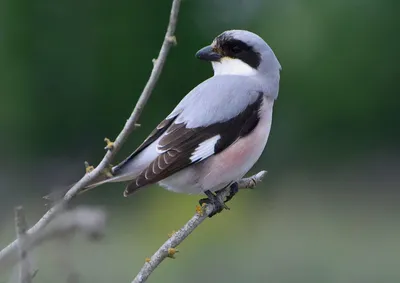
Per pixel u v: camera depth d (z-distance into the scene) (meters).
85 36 21.28
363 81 21.73
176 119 5.70
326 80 21.77
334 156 21.08
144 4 21.48
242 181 5.82
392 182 18.16
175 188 5.67
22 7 20.94
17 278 3.30
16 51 20.86
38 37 21.02
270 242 11.46
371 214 14.45
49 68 20.95
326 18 22.28
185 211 11.76
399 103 21.67
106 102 21.16
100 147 20.72
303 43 22.17
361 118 21.59
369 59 21.70
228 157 5.58
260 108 5.78
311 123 21.48
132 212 13.09
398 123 21.38
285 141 20.94
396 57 21.56
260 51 6.05
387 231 12.73
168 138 5.55
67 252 3.38
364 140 21.59
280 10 22.36
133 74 21.34
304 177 19.28
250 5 22.14
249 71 6.04
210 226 11.19
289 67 21.89
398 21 22.00
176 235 4.25
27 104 20.55
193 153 5.47
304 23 22.30
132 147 19.75
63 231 3.33
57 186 4.04
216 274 9.86
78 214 3.36
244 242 11.23
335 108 21.53
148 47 21.58
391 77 21.77
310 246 11.26
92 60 21.20
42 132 20.61
